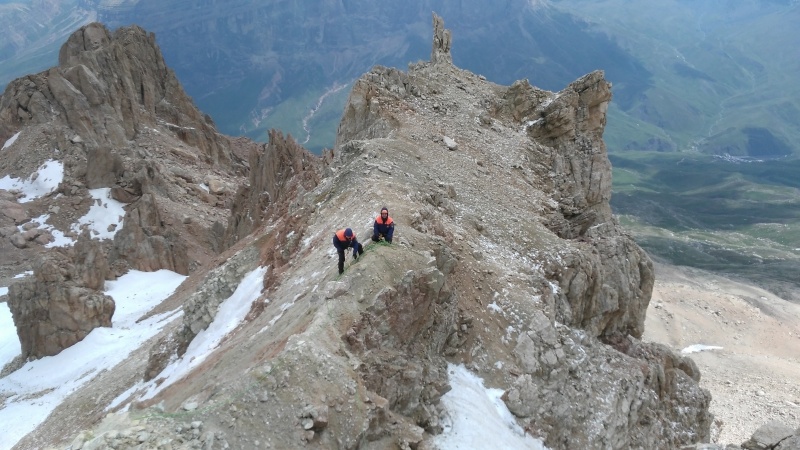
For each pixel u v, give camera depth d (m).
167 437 15.55
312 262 30.44
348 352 20.28
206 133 135.62
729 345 95.25
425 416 22.23
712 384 81.31
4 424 46.53
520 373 27.95
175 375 34.28
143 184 95.69
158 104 130.75
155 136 120.81
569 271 37.88
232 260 42.16
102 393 43.56
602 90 61.75
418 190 37.53
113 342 57.03
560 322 34.47
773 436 22.45
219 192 108.94
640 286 46.31
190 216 93.62
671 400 39.78
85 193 96.12
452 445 22.09
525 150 55.66
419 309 24.62
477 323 29.33
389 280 23.69
